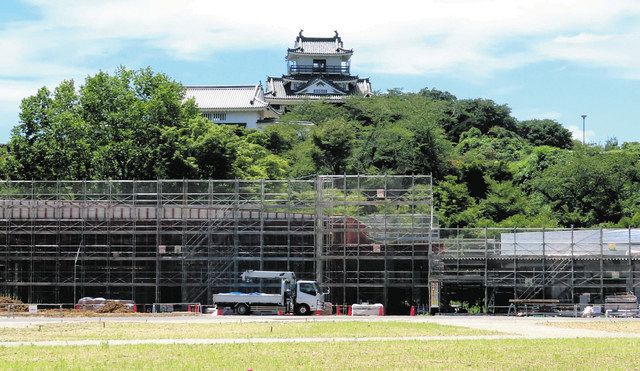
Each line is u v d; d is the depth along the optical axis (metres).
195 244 124.88
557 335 78.31
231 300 115.38
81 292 126.00
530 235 131.88
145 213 125.38
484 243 124.00
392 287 126.19
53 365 53.53
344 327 86.88
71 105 160.25
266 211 126.31
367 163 197.75
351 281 125.62
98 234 125.56
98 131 157.50
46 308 123.31
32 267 125.00
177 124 161.12
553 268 121.62
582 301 119.44
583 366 55.31
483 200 190.00
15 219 125.38
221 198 127.12
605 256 120.31
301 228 126.19
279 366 53.88
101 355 58.75
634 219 170.75
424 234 124.56
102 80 160.00
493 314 120.44
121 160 153.38
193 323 93.19
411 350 63.44
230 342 68.75
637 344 68.75
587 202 182.25
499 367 54.62
